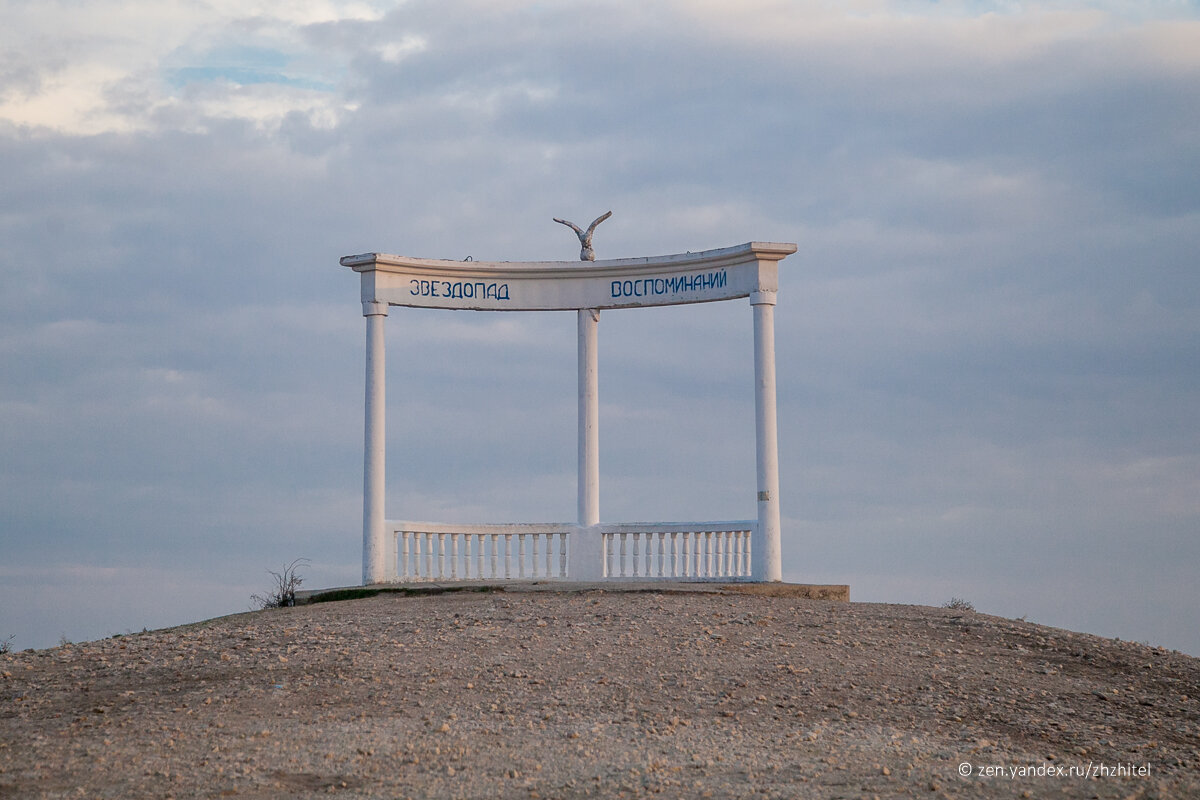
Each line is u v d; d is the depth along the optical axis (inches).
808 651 580.1
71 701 503.2
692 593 743.1
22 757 417.1
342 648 574.6
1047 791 404.8
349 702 490.0
